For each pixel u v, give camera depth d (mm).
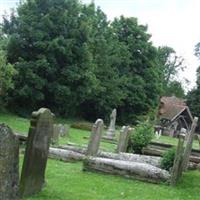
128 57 67688
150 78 70000
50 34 53656
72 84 54156
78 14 55781
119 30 71562
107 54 63094
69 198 10727
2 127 8875
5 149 8836
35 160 10469
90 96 60062
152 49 70438
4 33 55031
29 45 52844
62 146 20000
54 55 52500
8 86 46375
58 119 54812
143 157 17891
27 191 10242
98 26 67375
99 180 13750
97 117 63812
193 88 77000
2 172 8766
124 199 11570
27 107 52812
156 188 13688
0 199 8688
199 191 14266
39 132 10484
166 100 80500
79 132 40000
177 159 14594
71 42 53000
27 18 52875
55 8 53938
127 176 14688
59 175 13773
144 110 68312
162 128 71688
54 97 53531
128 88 66938
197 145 39812
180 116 76688
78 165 16438
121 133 22047
